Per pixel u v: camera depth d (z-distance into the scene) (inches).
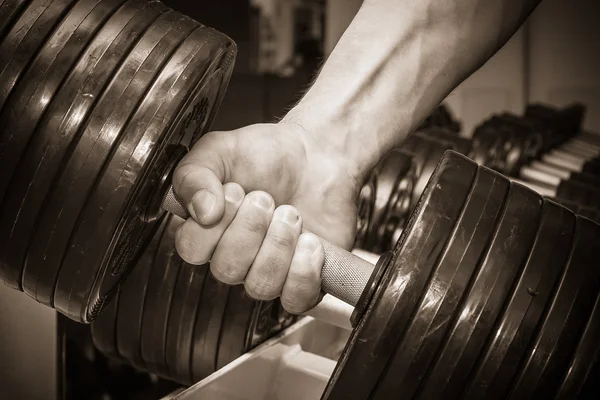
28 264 25.9
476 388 25.0
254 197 27.5
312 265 27.7
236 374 33.1
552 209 27.5
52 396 39.2
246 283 28.6
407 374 24.8
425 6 33.8
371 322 25.0
